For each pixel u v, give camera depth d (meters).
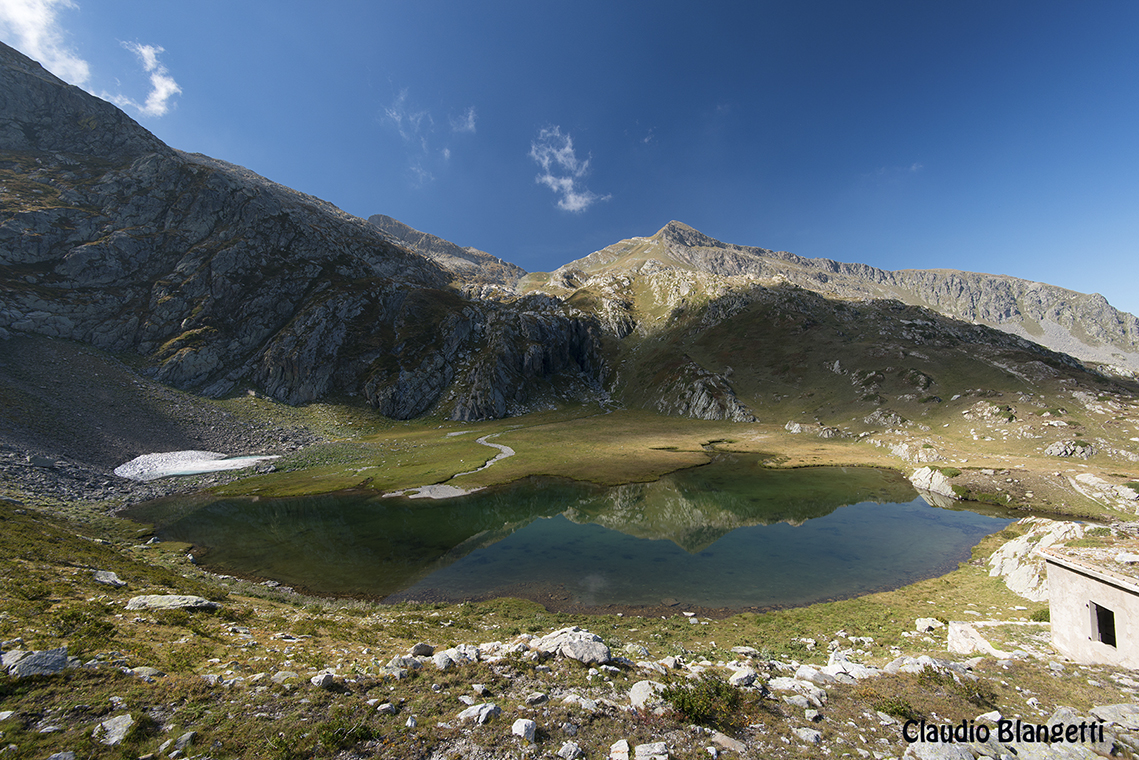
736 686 14.18
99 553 28.53
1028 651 18.25
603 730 11.16
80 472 60.59
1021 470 64.38
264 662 14.20
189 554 41.56
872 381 119.12
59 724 9.32
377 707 11.55
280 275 152.88
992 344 133.00
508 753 9.96
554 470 81.38
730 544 45.50
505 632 25.50
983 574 34.94
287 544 45.75
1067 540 29.02
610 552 43.75
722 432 114.81
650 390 161.00
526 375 169.88
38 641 12.47
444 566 40.41
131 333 119.38
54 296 112.62
